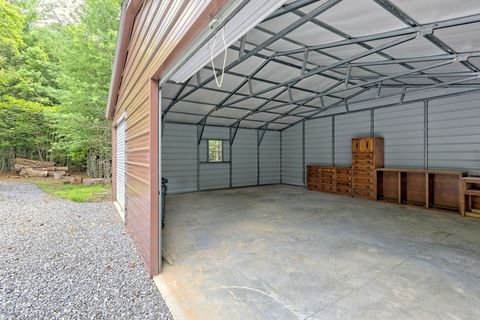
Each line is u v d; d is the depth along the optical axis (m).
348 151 8.08
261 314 1.95
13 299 2.18
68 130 8.85
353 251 3.23
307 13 3.11
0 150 12.55
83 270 2.75
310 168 8.93
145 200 2.89
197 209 5.86
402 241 3.61
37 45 11.29
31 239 3.77
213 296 2.20
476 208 5.17
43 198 7.04
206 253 3.19
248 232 4.07
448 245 3.44
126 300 2.17
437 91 5.98
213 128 9.04
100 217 5.14
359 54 3.97
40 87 9.52
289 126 10.27
